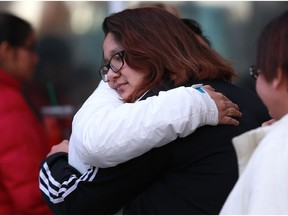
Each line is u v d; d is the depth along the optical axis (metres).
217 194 2.65
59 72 6.59
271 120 2.70
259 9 6.33
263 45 2.25
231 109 2.71
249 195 2.07
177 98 2.56
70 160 2.95
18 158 4.04
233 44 6.37
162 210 2.69
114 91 2.88
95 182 2.73
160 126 2.51
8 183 4.05
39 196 4.07
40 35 6.62
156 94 2.73
